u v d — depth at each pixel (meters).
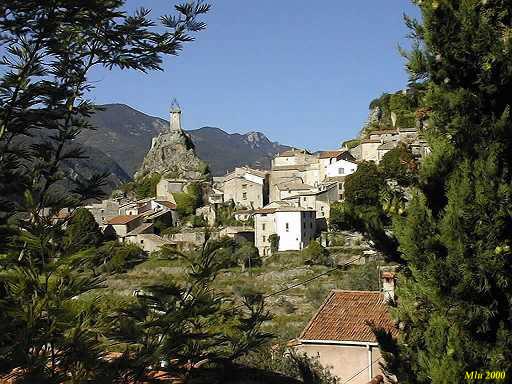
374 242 8.80
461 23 7.59
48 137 7.68
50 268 5.77
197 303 6.40
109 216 80.69
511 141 7.56
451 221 7.36
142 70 7.92
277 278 52.09
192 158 105.56
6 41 7.15
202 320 6.86
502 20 7.90
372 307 18.58
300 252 58.81
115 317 6.26
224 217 80.44
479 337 7.38
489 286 7.18
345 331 17.45
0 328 5.59
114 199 94.62
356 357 16.98
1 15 6.77
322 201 74.06
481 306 7.26
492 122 7.68
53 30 7.12
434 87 7.91
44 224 6.18
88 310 6.21
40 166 7.46
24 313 5.61
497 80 7.61
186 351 6.74
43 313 5.86
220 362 6.95
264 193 89.94
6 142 7.40
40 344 5.65
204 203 87.81
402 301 8.12
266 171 96.81
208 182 93.69
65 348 5.85
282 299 45.00
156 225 76.81
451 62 7.74
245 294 8.02
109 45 7.67
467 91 7.70
